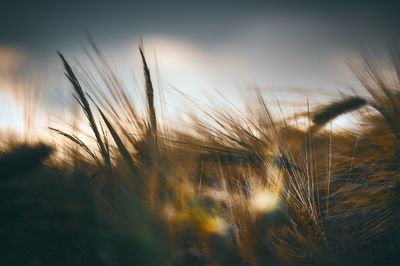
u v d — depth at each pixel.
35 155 0.50
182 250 0.60
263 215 0.62
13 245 0.57
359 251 0.65
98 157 0.62
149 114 0.59
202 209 0.60
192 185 0.64
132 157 0.61
